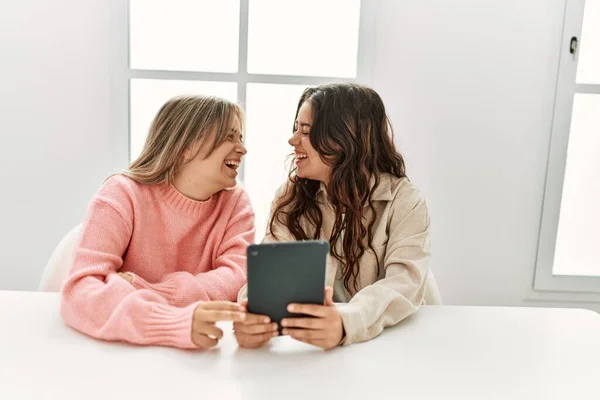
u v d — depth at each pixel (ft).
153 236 3.87
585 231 5.84
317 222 3.96
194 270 4.02
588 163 5.68
